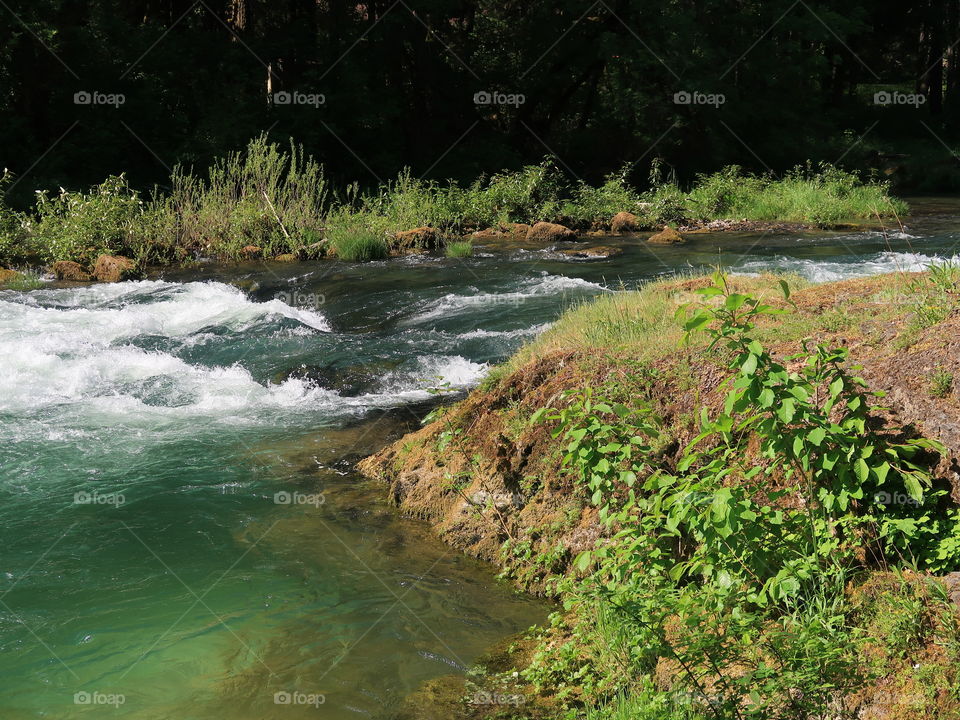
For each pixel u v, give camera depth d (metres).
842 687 3.79
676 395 5.95
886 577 4.27
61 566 6.03
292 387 10.02
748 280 8.49
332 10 30.28
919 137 43.31
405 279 15.65
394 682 4.69
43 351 11.38
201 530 6.55
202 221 19.52
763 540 4.49
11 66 24.34
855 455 4.52
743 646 4.07
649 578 4.80
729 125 34.19
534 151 34.47
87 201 19.05
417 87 32.38
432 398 9.48
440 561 6.05
